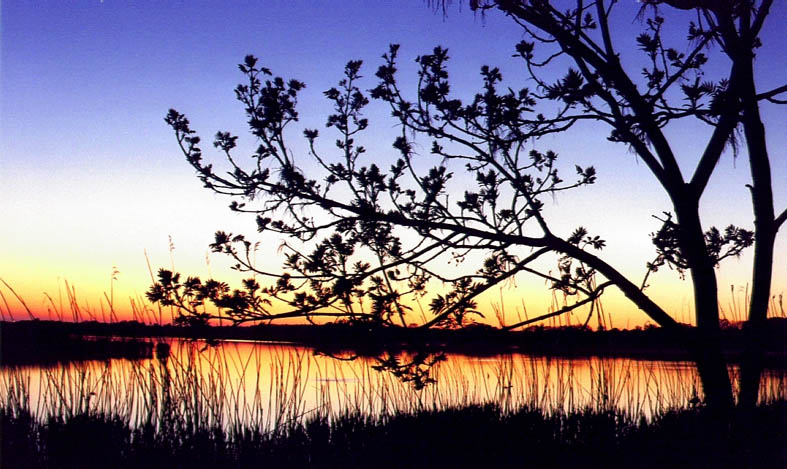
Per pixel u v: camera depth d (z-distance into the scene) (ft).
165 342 23.91
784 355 27.17
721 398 21.01
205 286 19.15
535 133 17.88
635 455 20.36
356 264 19.98
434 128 19.93
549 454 20.67
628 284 21.13
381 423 23.41
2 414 22.90
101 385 24.07
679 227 19.99
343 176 20.44
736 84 19.74
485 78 19.93
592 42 19.56
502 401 24.97
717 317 21.31
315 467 20.24
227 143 19.71
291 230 20.16
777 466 18.85
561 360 24.86
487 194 20.58
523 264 20.62
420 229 20.59
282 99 19.66
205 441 21.35
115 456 20.53
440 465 20.26
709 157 21.49
